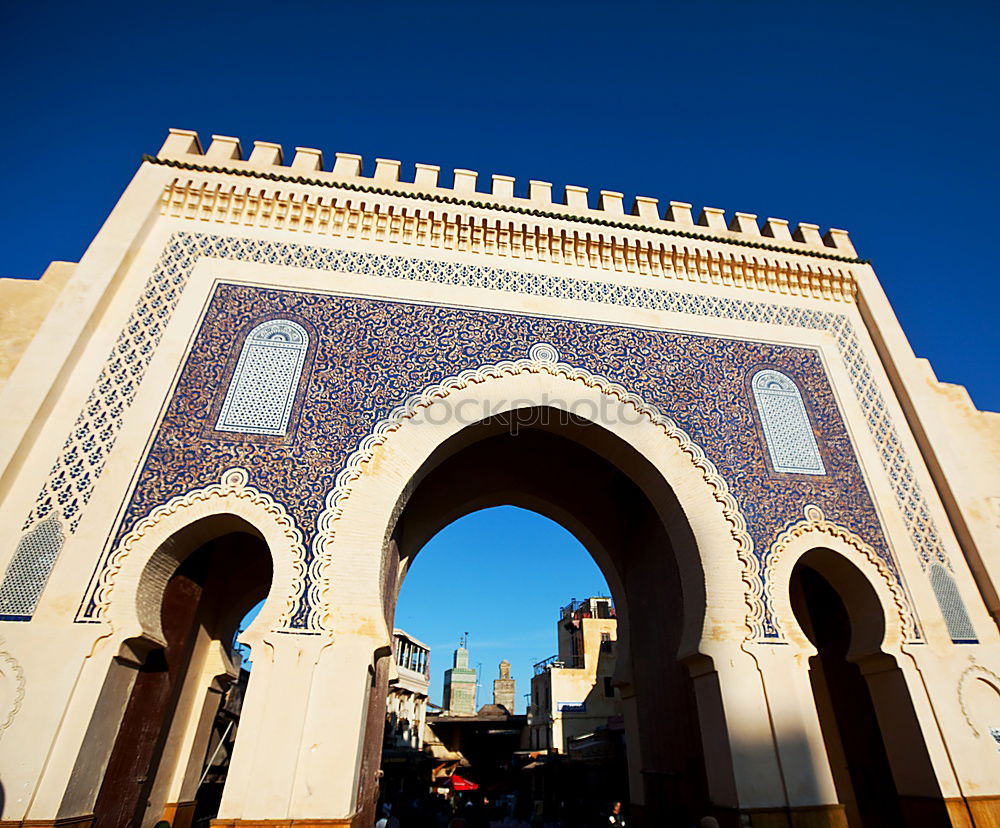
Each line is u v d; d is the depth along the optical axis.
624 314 7.20
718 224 8.18
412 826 10.76
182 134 7.41
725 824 5.02
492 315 6.86
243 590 7.32
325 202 7.13
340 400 6.01
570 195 8.05
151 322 6.10
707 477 6.32
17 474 5.04
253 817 4.18
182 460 5.43
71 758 4.17
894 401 7.28
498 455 8.84
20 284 6.18
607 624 22.72
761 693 5.34
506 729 25.98
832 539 6.21
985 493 6.93
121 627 4.65
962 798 5.12
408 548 8.04
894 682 5.68
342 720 4.58
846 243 8.45
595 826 12.24
